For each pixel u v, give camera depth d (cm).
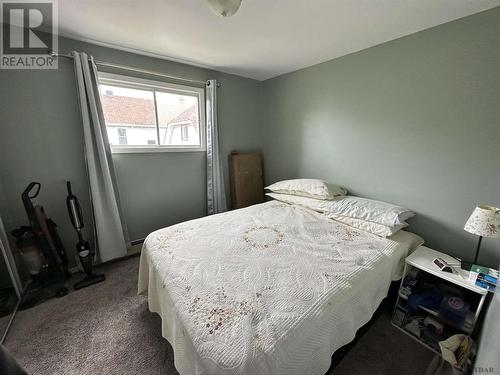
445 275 137
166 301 117
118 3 143
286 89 295
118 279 210
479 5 142
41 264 188
